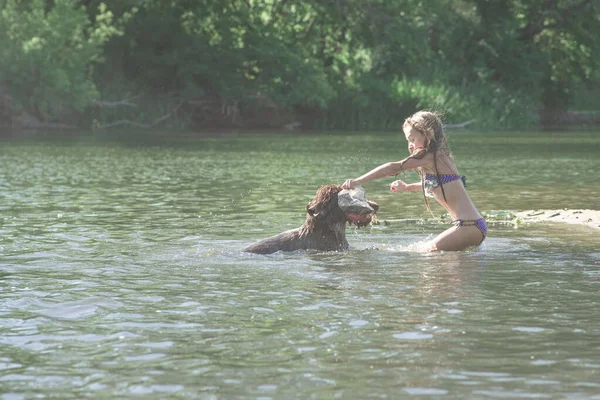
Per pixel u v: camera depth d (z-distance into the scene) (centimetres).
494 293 921
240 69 8375
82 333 759
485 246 1289
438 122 1305
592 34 10369
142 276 1030
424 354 686
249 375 635
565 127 9562
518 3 10331
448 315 818
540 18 10362
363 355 684
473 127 8925
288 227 1505
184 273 1052
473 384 611
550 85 10706
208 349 705
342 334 748
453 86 9206
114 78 7994
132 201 1978
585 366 652
